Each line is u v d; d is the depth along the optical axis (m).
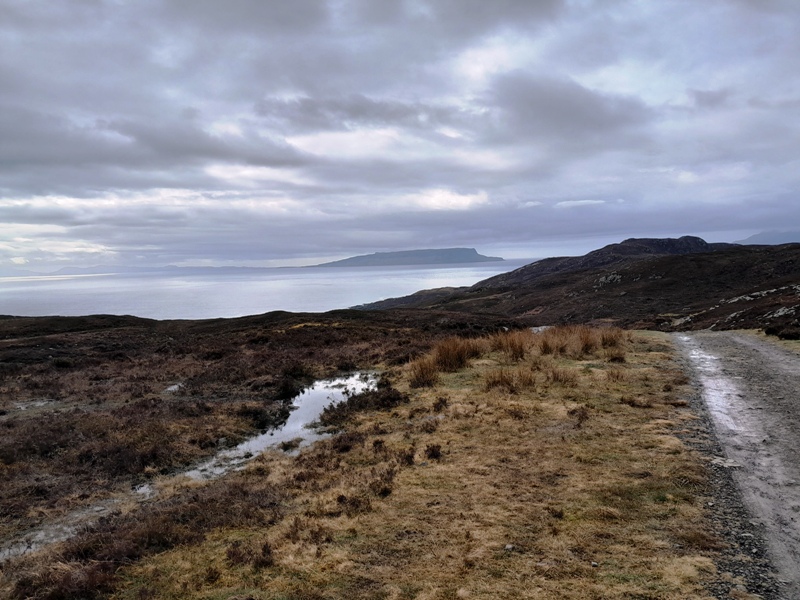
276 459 9.82
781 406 10.06
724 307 44.75
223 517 6.86
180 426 12.15
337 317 43.03
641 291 74.62
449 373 15.78
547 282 106.69
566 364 15.88
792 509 5.75
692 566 4.72
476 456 8.21
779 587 4.32
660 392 11.74
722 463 7.21
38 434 11.54
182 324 47.28
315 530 6.06
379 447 9.25
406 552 5.40
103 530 6.93
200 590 5.04
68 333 36.50
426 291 182.50
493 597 4.47
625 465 7.31
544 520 5.84
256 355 23.89
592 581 4.59
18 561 6.27
